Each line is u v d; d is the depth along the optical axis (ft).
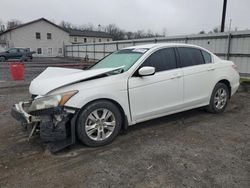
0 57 99.71
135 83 13.08
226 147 12.28
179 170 10.09
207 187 8.94
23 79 41.16
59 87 11.41
